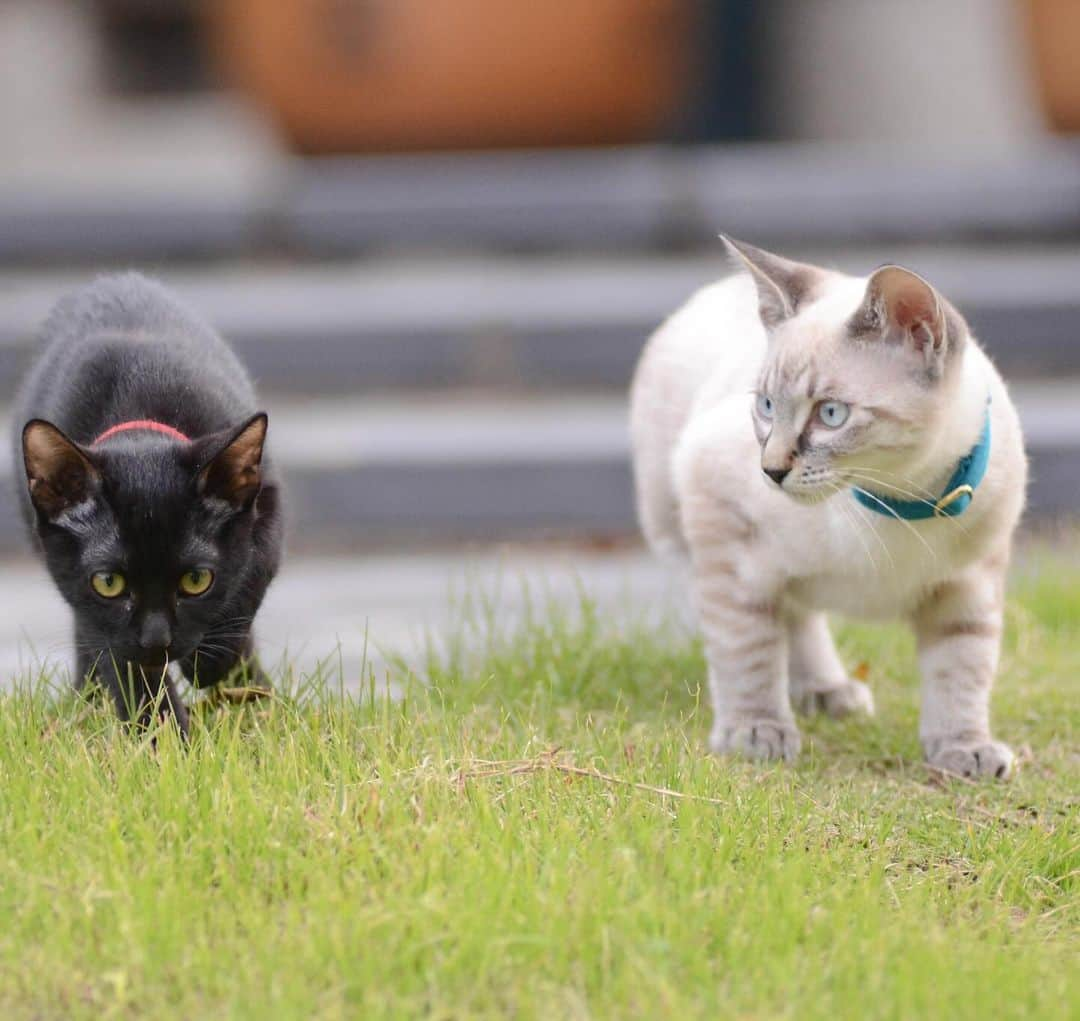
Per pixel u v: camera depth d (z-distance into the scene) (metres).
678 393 9.41
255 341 15.52
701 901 6.08
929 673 8.45
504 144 18.23
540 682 8.84
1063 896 6.80
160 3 27.50
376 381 15.68
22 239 17.25
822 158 20.05
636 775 7.37
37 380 8.66
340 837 6.39
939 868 6.95
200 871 6.19
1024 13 18.33
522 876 6.11
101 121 27.27
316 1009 5.48
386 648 10.09
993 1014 5.55
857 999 5.57
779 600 8.43
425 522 13.88
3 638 10.86
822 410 7.45
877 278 7.25
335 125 18.00
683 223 17.30
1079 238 17.42
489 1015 5.44
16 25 27.56
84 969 5.68
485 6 17.55
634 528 13.90
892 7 22.03
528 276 17.02
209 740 7.04
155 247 17.34
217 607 7.66
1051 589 10.85
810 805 7.37
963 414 7.59
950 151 22.08
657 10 18.06
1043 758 8.55
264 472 8.12
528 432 14.24
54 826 6.40
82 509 7.45
